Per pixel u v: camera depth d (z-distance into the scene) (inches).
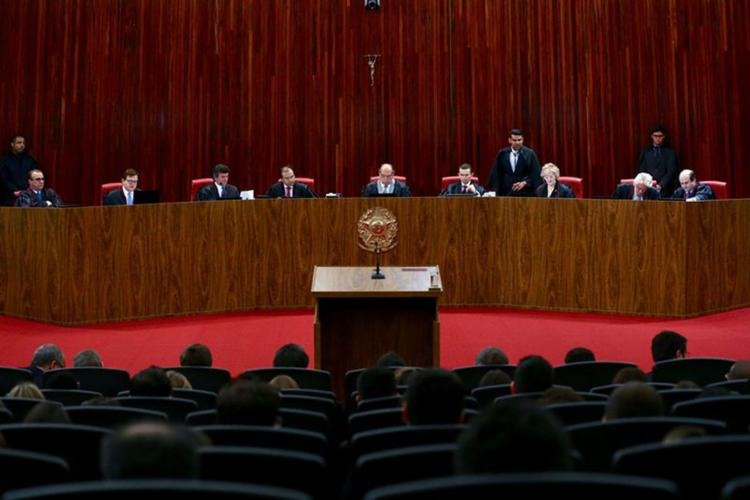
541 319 368.2
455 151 515.8
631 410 128.6
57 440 124.7
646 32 498.9
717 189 434.6
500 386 176.1
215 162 508.4
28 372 219.8
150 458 76.0
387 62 514.3
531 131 510.9
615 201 372.2
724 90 495.2
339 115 514.3
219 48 506.9
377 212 313.1
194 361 230.4
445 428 116.3
